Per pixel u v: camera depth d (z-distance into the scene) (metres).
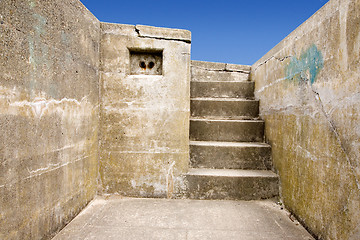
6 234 1.14
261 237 1.59
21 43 1.21
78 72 1.80
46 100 1.42
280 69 2.25
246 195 2.24
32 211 1.32
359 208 1.15
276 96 2.35
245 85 3.33
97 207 2.01
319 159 1.52
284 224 1.77
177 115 2.27
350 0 1.25
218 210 2.01
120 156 2.25
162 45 2.23
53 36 1.48
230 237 1.59
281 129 2.19
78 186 1.86
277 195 2.22
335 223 1.34
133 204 2.11
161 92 2.25
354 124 1.20
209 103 3.09
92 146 2.11
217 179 2.25
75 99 1.77
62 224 1.64
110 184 2.26
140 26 2.20
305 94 1.72
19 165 1.21
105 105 2.23
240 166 2.50
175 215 1.90
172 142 2.26
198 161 2.54
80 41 1.83
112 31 2.20
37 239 1.37
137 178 2.26
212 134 2.82
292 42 1.99
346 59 1.27
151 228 1.69
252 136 2.79
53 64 1.48
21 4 1.21
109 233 1.61
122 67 2.22
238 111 3.06
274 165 2.37
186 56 2.26
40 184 1.39
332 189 1.37
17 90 1.19
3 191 1.11
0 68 1.08
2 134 1.10
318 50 1.56
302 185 1.75
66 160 1.67
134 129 2.25
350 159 1.22
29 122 1.28
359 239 1.15
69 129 1.70
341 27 1.32
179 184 2.27
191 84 3.37
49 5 1.43
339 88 1.32
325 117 1.46
